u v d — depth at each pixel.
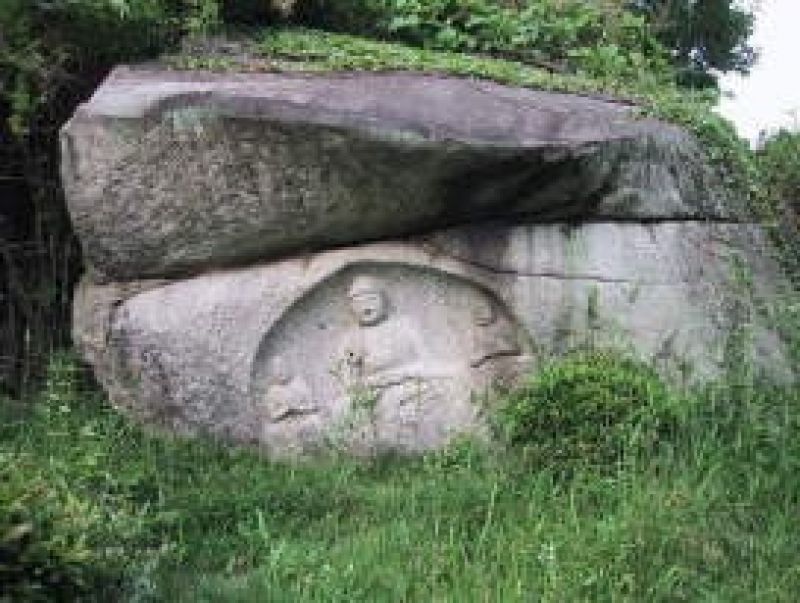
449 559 5.95
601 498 6.31
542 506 6.32
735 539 6.01
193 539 6.29
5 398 7.73
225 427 7.29
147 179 7.11
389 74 7.93
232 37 8.51
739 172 8.14
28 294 8.32
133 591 5.32
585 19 9.83
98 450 6.79
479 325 7.48
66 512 5.23
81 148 7.10
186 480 6.91
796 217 8.91
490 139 7.04
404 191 7.12
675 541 5.90
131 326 7.27
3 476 5.17
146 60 8.06
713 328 7.41
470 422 7.40
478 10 9.57
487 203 7.25
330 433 7.37
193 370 7.25
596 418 6.57
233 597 5.67
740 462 6.57
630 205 7.41
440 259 7.38
